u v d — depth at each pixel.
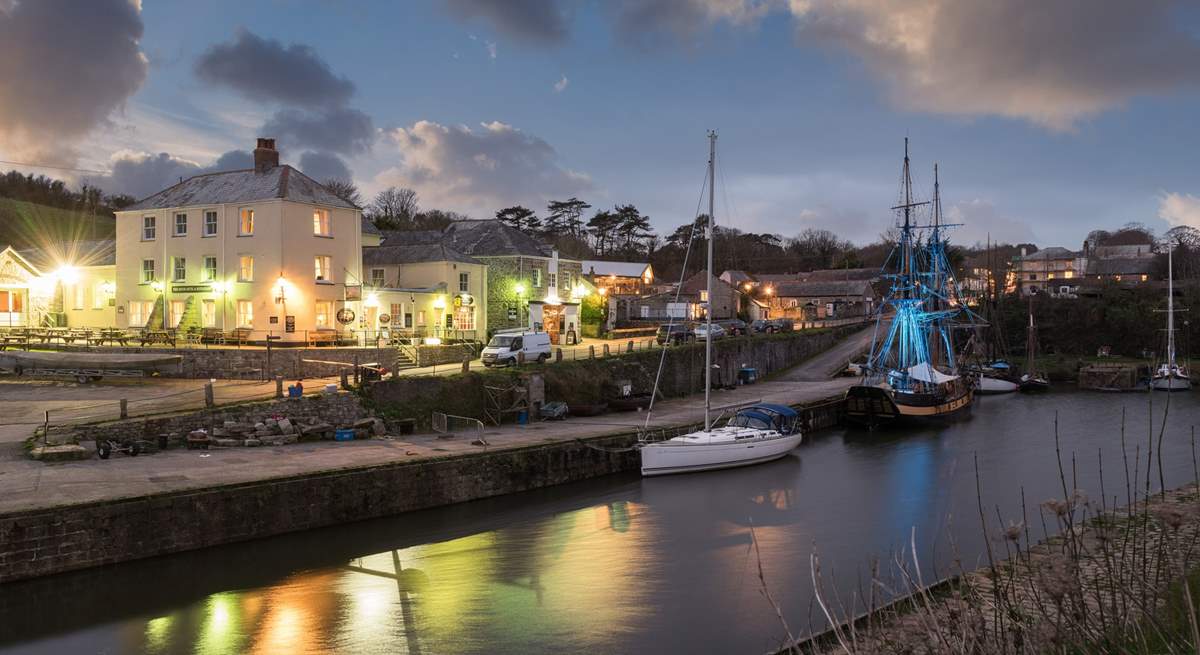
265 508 19.78
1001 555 18.39
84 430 22.56
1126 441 36.72
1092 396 57.75
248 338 38.56
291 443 25.73
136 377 34.12
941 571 17.31
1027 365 71.88
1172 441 36.50
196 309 40.62
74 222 99.00
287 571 17.95
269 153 42.38
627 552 19.75
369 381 30.05
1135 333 76.00
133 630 14.64
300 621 15.14
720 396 45.66
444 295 46.25
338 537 20.52
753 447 31.52
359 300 41.50
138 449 22.62
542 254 52.97
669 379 45.06
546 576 17.91
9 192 106.12
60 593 16.12
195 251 41.06
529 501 25.08
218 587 16.86
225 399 27.78
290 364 34.91
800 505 24.89
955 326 63.50
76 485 18.41
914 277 60.72
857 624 10.85
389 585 17.20
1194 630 5.25
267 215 39.00
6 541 15.70
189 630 14.65
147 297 42.53
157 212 42.16
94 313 45.38
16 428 23.91
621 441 30.12
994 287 89.69
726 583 17.36
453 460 24.12
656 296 78.00
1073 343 79.19
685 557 19.33
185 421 24.58
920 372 47.19
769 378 56.06
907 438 38.97
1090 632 5.54
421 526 21.84
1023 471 30.12
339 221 41.91
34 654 13.62
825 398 45.06
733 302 80.50
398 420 29.33
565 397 36.91
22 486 18.19
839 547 20.16
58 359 31.30
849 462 32.53
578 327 54.44
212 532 18.80
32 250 49.06
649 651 13.75
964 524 22.22
